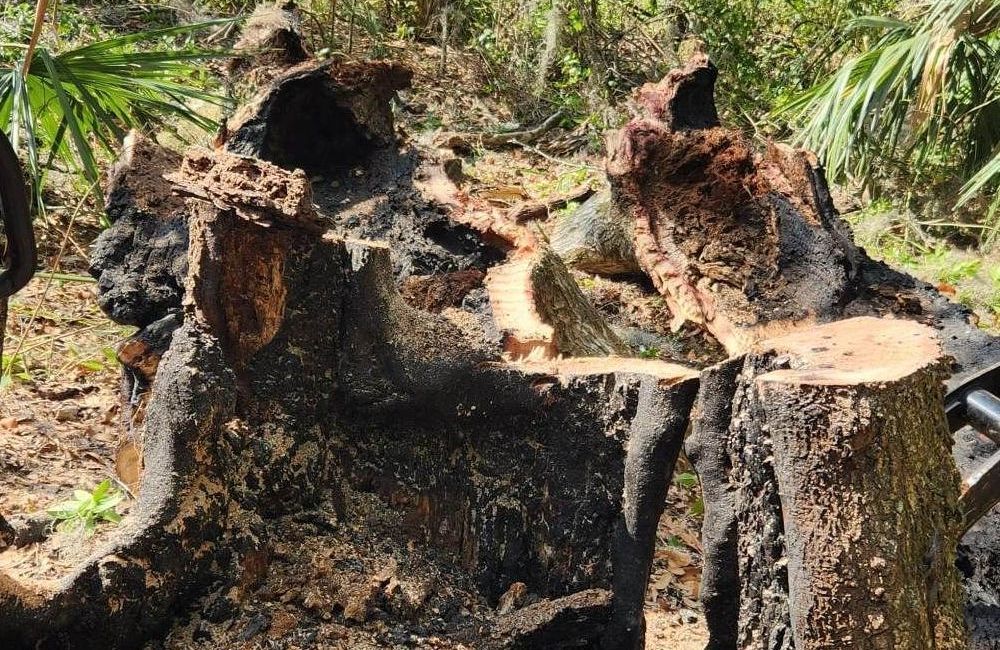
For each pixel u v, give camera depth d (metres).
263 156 4.01
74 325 4.52
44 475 3.32
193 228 2.54
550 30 8.59
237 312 2.57
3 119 3.77
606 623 2.51
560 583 2.67
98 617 2.27
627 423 2.58
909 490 1.99
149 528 2.36
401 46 9.07
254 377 2.66
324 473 2.77
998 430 2.49
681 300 4.14
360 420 2.81
